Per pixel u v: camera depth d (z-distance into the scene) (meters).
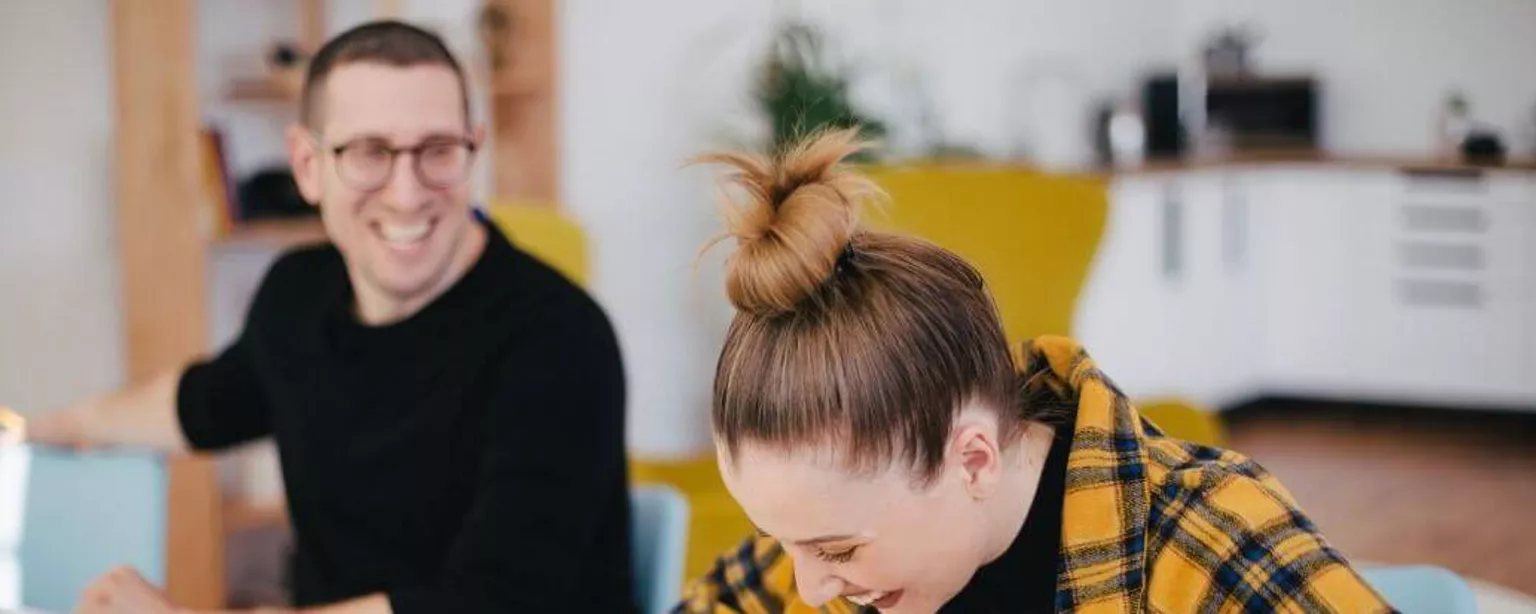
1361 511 5.44
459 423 2.11
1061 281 3.90
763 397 1.18
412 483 2.13
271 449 4.09
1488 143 6.95
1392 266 6.75
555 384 2.04
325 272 2.30
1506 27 7.09
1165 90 6.99
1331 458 6.20
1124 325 6.20
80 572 2.38
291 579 2.31
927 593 1.25
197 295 3.88
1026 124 6.74
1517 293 6.54
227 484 4.15
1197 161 6.77
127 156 3.87
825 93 5.13
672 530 2.13
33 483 2.43
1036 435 1.33
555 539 1.97
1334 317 6.89
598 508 2.04
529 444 2.01
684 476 3.49
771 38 5.64
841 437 1.16
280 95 4.09
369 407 2.16
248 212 4.11
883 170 3.87
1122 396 1.32
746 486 1.21
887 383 1.16
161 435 2.44
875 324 1.16
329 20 4.43
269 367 2.28
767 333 1.19
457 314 2.12
